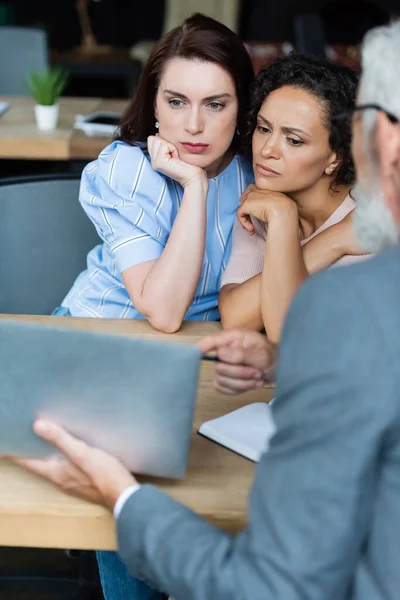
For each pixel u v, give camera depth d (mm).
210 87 1573
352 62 3756
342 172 1567
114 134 1762
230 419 1229
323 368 783
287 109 1509
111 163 1671
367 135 921
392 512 794
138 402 1008
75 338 986
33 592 1945
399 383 765
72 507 1052
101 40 6832
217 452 1169
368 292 788
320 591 802
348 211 1633
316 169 1561
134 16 6785
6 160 3195
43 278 1964
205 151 1632
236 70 1593
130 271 1633
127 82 5668
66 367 997
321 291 804
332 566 796
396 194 914
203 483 1099
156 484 1093
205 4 6285
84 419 1026
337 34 5746
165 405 1008
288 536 798
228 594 840
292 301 834
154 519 956
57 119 2957
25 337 989
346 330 779
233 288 1676
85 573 1947
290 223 1562
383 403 766
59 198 1943
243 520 1046
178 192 1708
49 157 2715
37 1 6715
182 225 1596
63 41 6816
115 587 1440
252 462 1148
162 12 6781
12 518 1054
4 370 1007
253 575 821
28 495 1069
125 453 1049
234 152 1772
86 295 1807
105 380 1000
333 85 1491
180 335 1568
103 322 1583
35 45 3559
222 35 1569
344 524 786
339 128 1459
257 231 1694
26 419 1032
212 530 931
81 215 1971
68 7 6730
